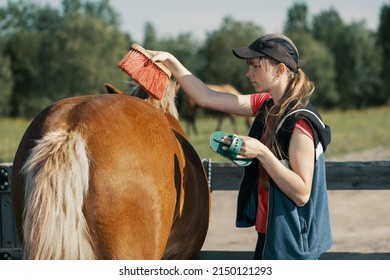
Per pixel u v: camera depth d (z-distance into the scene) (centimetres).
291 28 10562
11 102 7100
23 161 296
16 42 7131
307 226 325
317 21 10144
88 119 285
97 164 274
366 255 489
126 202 277
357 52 8419
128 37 9762
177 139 346
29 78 7144
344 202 1082
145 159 289
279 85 337
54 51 7025
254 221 349
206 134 2583
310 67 7775
